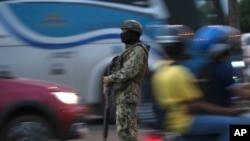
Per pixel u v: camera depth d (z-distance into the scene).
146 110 11.07
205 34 10.87
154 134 10.75
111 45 29.30
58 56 28.97
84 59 29.11
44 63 28.89
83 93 29.06
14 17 28.81
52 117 19.14
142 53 15.61
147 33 28.97
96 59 29.19
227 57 10.99
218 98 10.75
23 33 28.83
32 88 19.22
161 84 10.64
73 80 29.03
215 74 10.73
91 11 29.27
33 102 18.94
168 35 11.62
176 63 10.95
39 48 28.91
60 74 28.94
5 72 28.62
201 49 10.78
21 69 28.72
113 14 29.42
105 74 29.20
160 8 29.52
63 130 19.22
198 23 29.88
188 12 29.88
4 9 28.78
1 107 18.78
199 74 10.68
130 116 15.60
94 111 29.27
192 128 10.38
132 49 15.62
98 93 29.03
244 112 10.64
